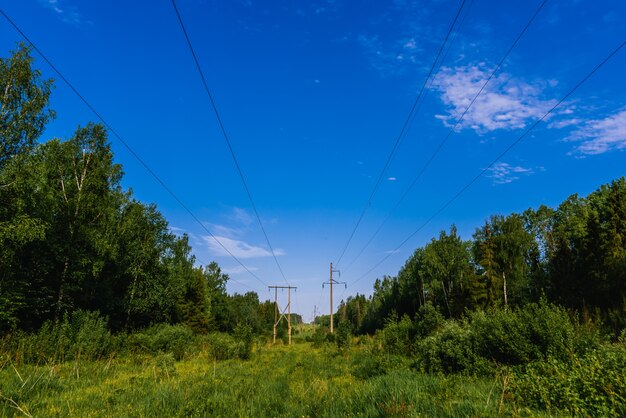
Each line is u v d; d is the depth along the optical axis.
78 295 35.69
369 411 8.32
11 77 23.48
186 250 66.31
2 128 23.23
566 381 8.44
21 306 26.25
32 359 18.77
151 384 13.98
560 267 38.81
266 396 11.51
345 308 139.50
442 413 7.76
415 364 17.30
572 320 14.68
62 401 10.27
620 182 55.19
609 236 40.19
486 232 62.28
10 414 8.98
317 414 8.89
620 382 7.71
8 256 24.73
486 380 12.40
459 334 15.92
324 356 31.97
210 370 19.84
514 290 52.47
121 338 27.36
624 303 22.84
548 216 66.81
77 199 32.12
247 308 95.19
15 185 23.25
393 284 88.81
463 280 61.28
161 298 46.38
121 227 38.56
